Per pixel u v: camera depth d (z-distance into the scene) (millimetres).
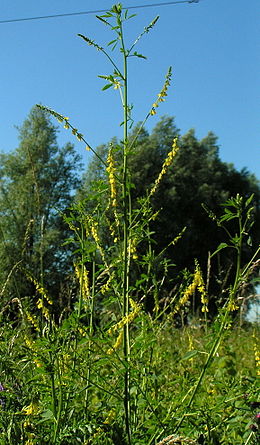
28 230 4598
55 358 3885
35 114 38844
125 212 4141
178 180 40656
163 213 37031
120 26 4320
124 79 4289
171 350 6344
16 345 4305
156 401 4094
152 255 4719
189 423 3867
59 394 3814
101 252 4379
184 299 4629
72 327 4027
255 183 47812
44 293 4191
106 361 3762
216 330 3799
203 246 40000
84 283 4434
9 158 37125
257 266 3730
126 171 4188
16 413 3709
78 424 3752
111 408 3979
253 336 4504
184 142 45406
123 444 3695
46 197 33031
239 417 3736
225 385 4238
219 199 41688
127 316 3936
